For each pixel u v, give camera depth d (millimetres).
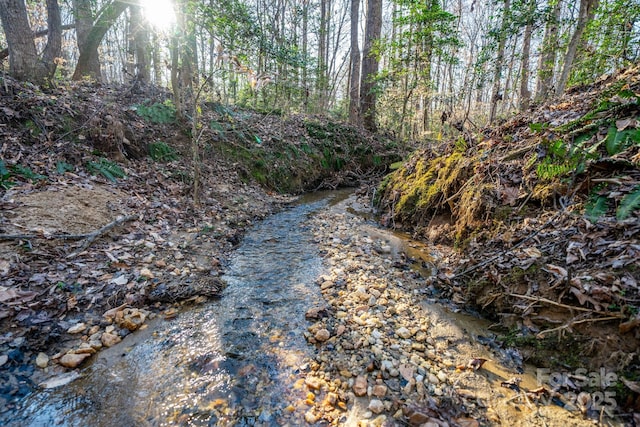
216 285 3334
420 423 1826
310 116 11344
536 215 3412
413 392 2059
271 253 4328
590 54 7754
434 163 5641
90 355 2260
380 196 6754
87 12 7719
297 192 8328
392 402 1981
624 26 6934
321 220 5895
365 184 9297
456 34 10383
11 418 1752
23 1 5188
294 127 9906
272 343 2523
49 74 5613
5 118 4328
